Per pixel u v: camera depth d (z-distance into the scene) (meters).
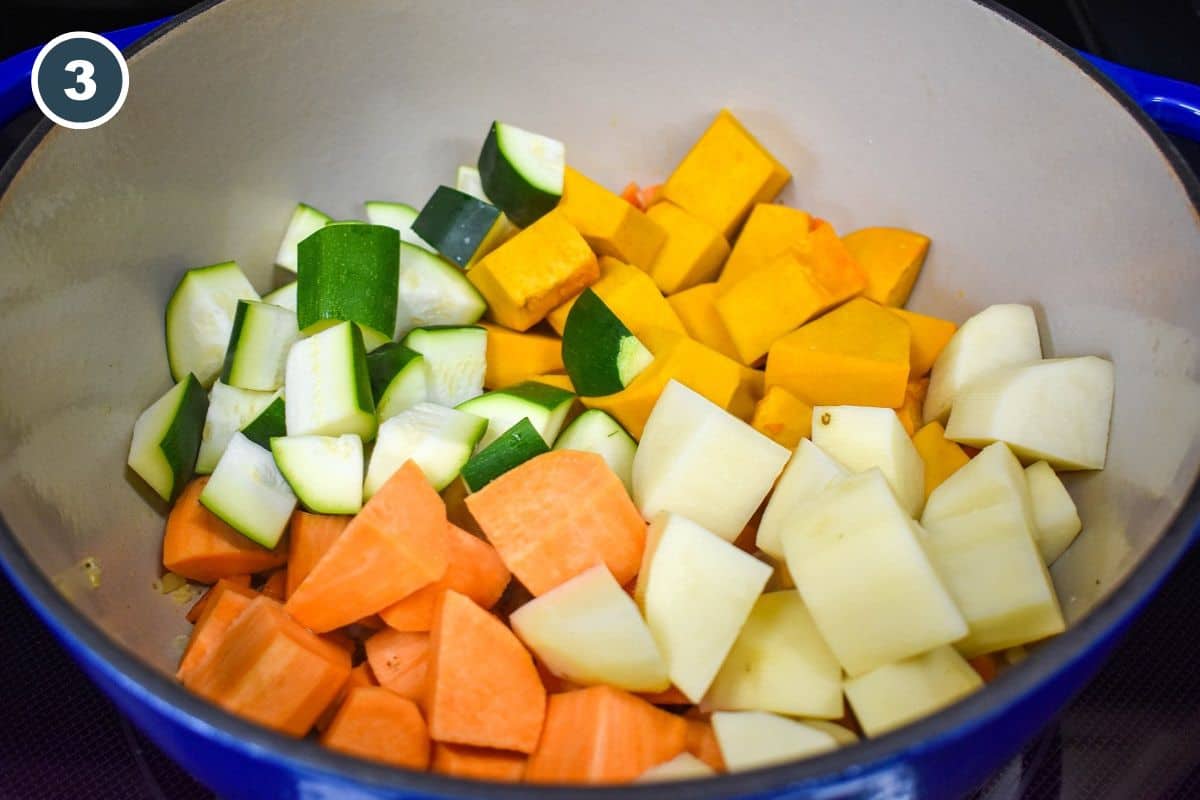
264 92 0.41
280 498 0.38
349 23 0.41
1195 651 0.37
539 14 0.42
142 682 0.28
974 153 0.41
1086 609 0.34
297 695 0.33
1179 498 0.32
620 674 0.33
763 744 0.31
